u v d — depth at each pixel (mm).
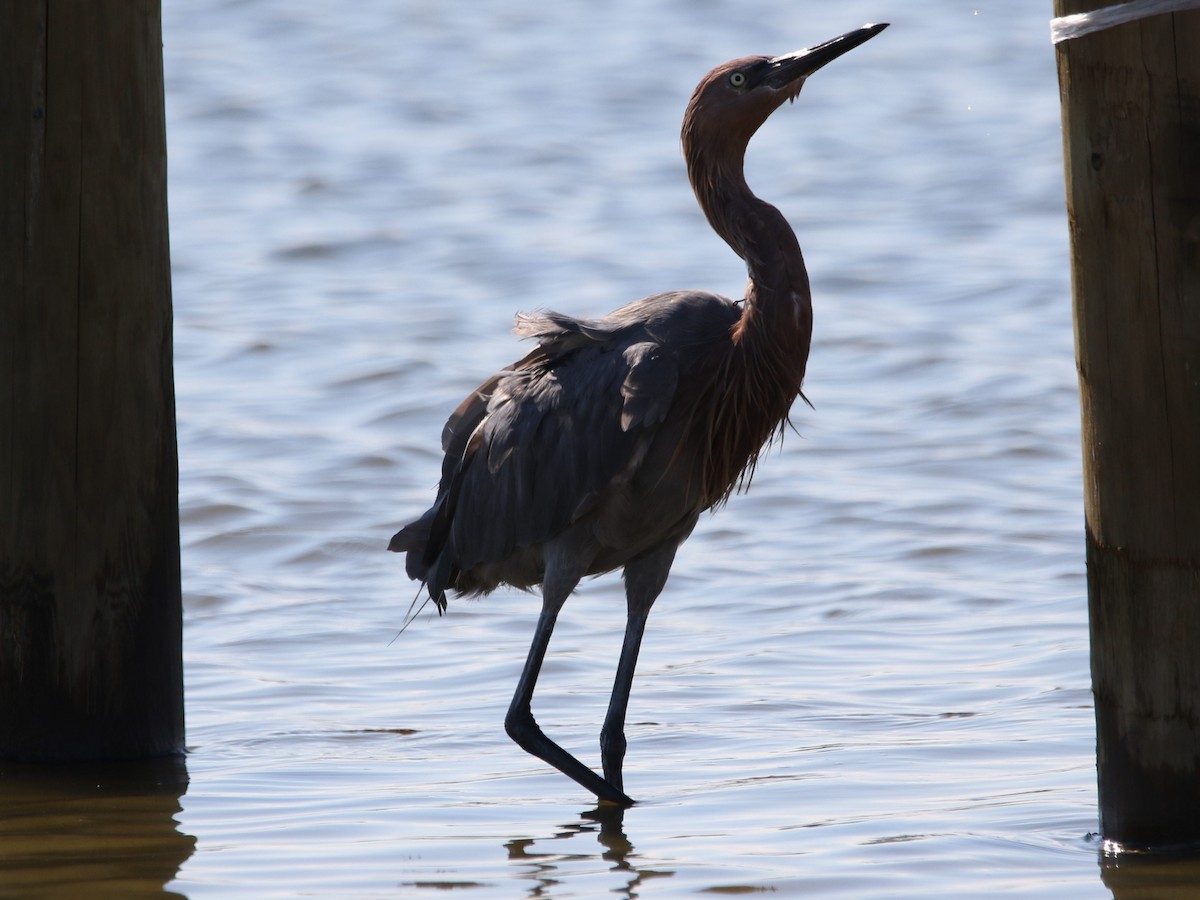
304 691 11906
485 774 10133
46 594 9852
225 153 35000
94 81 9344
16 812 9250
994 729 10641
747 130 9953
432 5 48500
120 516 9789
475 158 34500
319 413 19906
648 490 9883
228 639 13195
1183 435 7445
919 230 28938
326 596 14383
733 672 12172
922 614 13430
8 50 9336
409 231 29109
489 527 10398
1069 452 18109
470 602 14117
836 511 16453
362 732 11008
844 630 13102
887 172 33281
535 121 37375
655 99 39250
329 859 8484
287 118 37750
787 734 10750
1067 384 20453
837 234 28891
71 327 9484
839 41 9906
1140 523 7621
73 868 8344
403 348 22359
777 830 8883
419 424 19453
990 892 7797
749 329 9773
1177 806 7820
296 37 45125
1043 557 14805
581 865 8359
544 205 30797
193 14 47312
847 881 8023
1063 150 7715
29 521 9766
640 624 10227
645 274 25844
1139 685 7805
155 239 9695
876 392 20672
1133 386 7512
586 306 24312
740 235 9891
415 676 12289
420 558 11227
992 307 24203
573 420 9914
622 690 10008
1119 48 7312
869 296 25109
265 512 16562
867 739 10555
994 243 27828
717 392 9766
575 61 42781
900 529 15836
